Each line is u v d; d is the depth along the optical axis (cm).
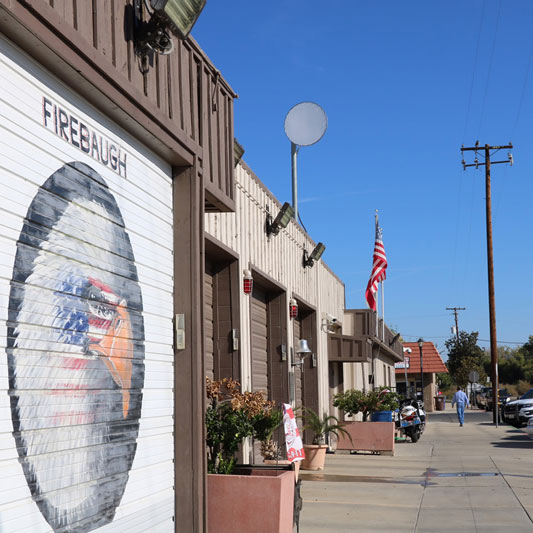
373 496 1095
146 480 578
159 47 576
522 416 3042
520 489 1157
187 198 676
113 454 520
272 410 906
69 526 454
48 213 446
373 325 2422
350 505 1014
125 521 536
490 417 4275
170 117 638
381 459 1655
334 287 2248
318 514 945
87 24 488
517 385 10750
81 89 491
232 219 1123
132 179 583
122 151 566
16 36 415
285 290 1484
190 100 701
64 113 474
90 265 498
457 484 1221
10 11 389
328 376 2016
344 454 1789
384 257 2450
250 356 1174
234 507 730
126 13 554
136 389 566
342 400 1900
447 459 1652
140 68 578
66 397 455
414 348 5891
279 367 1462
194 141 684
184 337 652
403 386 5844
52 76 461
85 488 477
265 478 728
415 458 1681
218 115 801
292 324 1545
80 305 479
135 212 586
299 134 1664
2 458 387
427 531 844
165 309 640
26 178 423
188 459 638
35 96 439
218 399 864
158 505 600
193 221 671
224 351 1113
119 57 536
